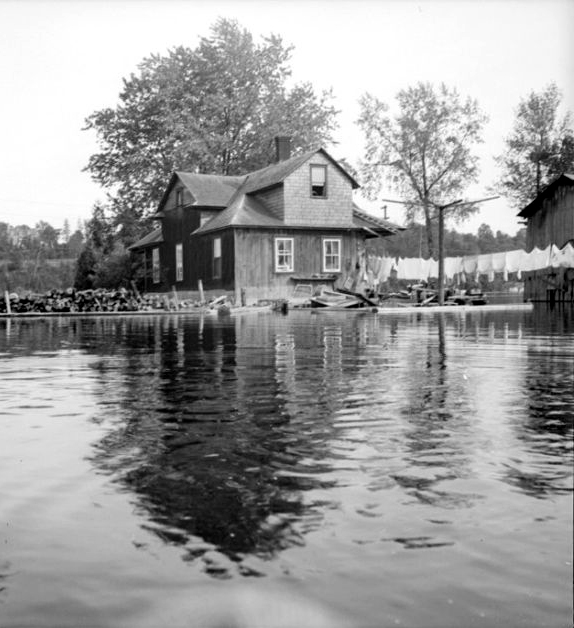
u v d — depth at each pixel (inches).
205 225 1355.8
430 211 1959.9
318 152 1283.2
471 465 115.7
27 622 66.6
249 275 1245.1
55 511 96.9
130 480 111.2
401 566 75.5
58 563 79.4
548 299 1337.4
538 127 1905.8
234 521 90.7
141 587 72.6
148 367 281.3
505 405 173.8
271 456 124.5
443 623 63.4
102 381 237.8
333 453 125.7
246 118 1994.3
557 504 95.0
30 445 137.8
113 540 85.4
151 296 1407.5
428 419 156.4
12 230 5123.0
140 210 1911.9
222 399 190.9
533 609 65.6
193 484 107.9
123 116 1919.3
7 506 99.3
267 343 401.4
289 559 78.0
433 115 1898.4
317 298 1168.2
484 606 66.4
